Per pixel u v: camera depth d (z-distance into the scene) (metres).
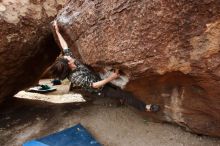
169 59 3.21
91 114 4.80
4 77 4.75
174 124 4.26
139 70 3.39
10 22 4.41
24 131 4.70
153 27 3.15
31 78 5.50
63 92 7.44
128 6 3.30
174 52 3.16
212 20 2.90
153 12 3.11
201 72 3.17
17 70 4.87
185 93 3.64
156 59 3.25
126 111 4.71
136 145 4.09
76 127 4.43
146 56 3.27
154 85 3.77
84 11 3.86
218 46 2.96
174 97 3.79
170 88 3.73
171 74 3.39
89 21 3.74
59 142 4.12
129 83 3.81
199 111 3.72
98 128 4.48
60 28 4.29
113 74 3.75
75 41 4.06
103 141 4.25
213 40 2.96
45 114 5.09
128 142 4.16
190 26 3.01
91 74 4.07
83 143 4.11
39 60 5.29
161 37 3.15
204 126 3.82
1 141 4.54
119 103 4.95
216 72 3.08
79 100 5.52
